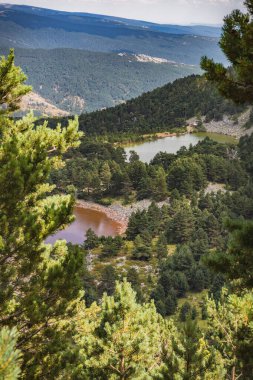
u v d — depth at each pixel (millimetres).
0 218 10867
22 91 15922
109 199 171500
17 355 4438
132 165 178875
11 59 15188
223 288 19688
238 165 179250
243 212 138000
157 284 85000
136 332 16641
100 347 16422
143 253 106750
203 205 149625
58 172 184250
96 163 197625
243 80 9516
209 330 20797
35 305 10516
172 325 20406
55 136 14883
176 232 125375
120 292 17359
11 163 11109
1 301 10594
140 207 164750
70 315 12211
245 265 10406
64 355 11969
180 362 14758
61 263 11578
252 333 12836
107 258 108812
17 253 11055
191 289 87688
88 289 77312
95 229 143250
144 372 16094
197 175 171375
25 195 11398
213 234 119625
